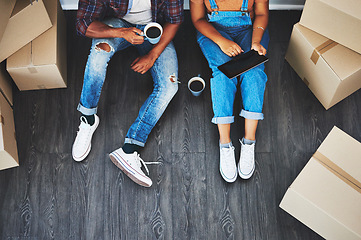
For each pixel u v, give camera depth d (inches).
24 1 107.8
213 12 112.0
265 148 116.3
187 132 117.6
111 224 110.0
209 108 119.8
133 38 106.3
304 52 113.6
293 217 110.3
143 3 107.3
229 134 111.9
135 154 110.8
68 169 114.4
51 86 120.1
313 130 118.0
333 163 101.7
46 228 109.7
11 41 109.6
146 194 112.2
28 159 115.3
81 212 110.9
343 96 116.6
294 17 129.3
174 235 109.1
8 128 111.7
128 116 119.3
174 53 114.1
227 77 109.3
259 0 112.0
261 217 110.3
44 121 118.8
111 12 110.0
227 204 111.3
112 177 113.8
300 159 115.3
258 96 109.0
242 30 115.8
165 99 111.7
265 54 113.5
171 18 110.0
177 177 113.7
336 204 97.9
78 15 106.1
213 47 113.3
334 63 107.1
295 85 122.2
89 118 114.6
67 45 125.3
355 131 117.7
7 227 109.6
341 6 102.3
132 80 122.6
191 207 111.0
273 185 113.0
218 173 113.9
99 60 107.4
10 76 120.1
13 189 112.7
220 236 108.9
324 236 104.5
